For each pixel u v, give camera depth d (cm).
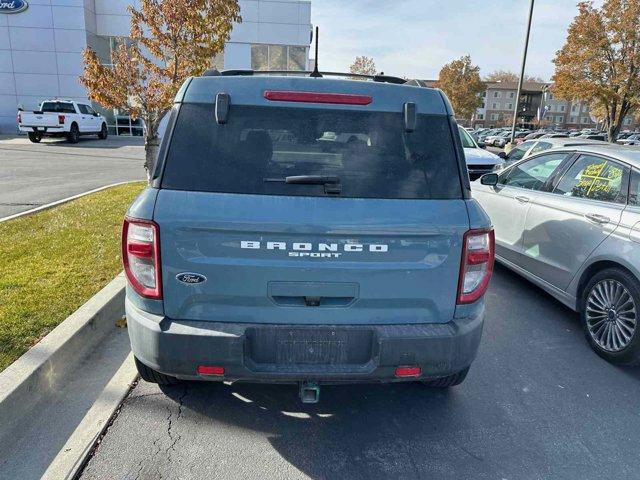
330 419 309
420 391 345
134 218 244
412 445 287
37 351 332
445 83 5903
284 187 246
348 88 262
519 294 551
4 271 503
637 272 373
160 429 292
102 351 384
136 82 947
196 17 935
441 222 251
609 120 2341
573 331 456
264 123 254
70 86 2841
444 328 259
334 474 261
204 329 246
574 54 2238
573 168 486
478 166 1116
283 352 253
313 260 244
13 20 2730
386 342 249
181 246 241
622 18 2028
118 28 2933
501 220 581
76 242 621
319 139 255
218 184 246
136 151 2127
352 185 251
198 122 253
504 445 289
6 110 2834
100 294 441
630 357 378
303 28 2967
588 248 428
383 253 248
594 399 343
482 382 361
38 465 259
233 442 283
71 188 1085
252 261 243
